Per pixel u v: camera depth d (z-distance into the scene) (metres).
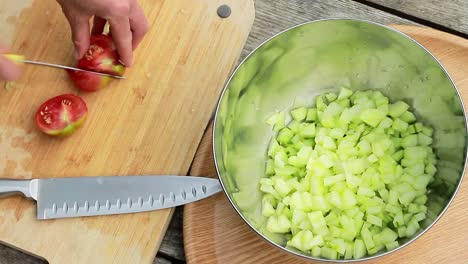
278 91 1.16
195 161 1.16
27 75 1.20
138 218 1.13
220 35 1.23
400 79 1.13
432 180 1.08
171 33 1.23
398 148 1.12
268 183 1.11
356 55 1.13
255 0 1.32
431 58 1.04
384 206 1.07
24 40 1.22
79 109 1.15
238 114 1.11
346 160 1.10
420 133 1.11
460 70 1.17
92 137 1.17
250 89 1.11
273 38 1.05
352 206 1.07
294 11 1.32
